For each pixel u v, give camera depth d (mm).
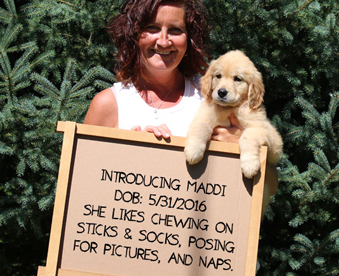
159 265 2330
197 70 3262
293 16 4504
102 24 4676
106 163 2385
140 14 2865
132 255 2334
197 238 2355
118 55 3168
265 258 4875
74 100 4145
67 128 2361
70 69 4270
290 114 4883
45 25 4715
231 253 2342
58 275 2273
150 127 2506
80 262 2312
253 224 2328
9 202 4301
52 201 4238
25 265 5297
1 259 5129
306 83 4848
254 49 4559
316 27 4301
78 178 2367
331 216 5012
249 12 4430
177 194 2385
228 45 4531
